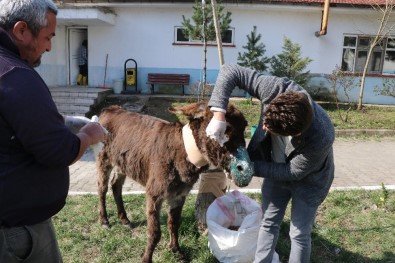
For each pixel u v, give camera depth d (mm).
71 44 14586
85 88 13188
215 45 13945
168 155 3223
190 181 3236
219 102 2623
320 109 2613
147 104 12266
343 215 4543
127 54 14141
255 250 3322
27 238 1887
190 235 4023
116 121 3930
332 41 14086
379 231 4156
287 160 2670
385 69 14398
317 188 2797
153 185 3303
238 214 3662
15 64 1675
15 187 1758
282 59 12273
